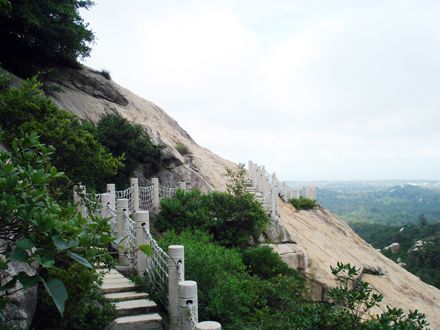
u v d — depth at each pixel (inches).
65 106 749.3
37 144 167.3
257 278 423.8
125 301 305.1
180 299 259.0
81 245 138.9
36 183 134.0
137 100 1059.9
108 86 941.2
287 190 896.3
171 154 765.9
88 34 767.1
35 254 120.6
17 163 159.0
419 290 741.9
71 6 726.5
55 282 117.8
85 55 808.9
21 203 128.4
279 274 458.9
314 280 572.7
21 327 195.3
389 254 2278.5
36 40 735.1
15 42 736.3
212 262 350.3
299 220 778.2
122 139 679.1
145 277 341.1
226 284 339.3
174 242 398.6
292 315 287.4
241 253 496.4
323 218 879.1
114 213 419.5
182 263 299.7
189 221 525.3
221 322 319.0
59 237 123.0
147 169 721.6
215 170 884.0
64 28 708.0
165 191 673.0
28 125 359.3
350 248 769.6
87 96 860.0
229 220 542.9
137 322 273.6
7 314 195.3
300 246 629.0
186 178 758.5
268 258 493.0
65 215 158.2
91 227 141.6
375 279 697.6
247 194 575.8
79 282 230.4
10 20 665.6
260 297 385.1
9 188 126.8
